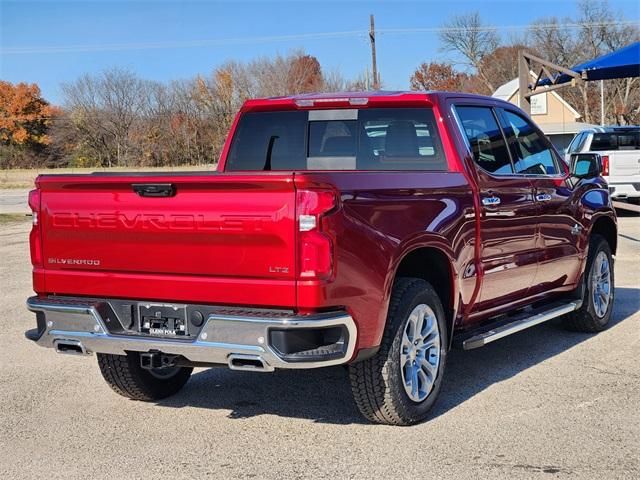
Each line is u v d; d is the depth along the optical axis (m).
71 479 4.20
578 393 5.49
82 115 71.12
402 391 4.69
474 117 5.84
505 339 7.21
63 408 5.48
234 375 6.29
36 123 76.25
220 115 66.94
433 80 85.94
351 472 4.18
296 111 6.03
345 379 6.09
